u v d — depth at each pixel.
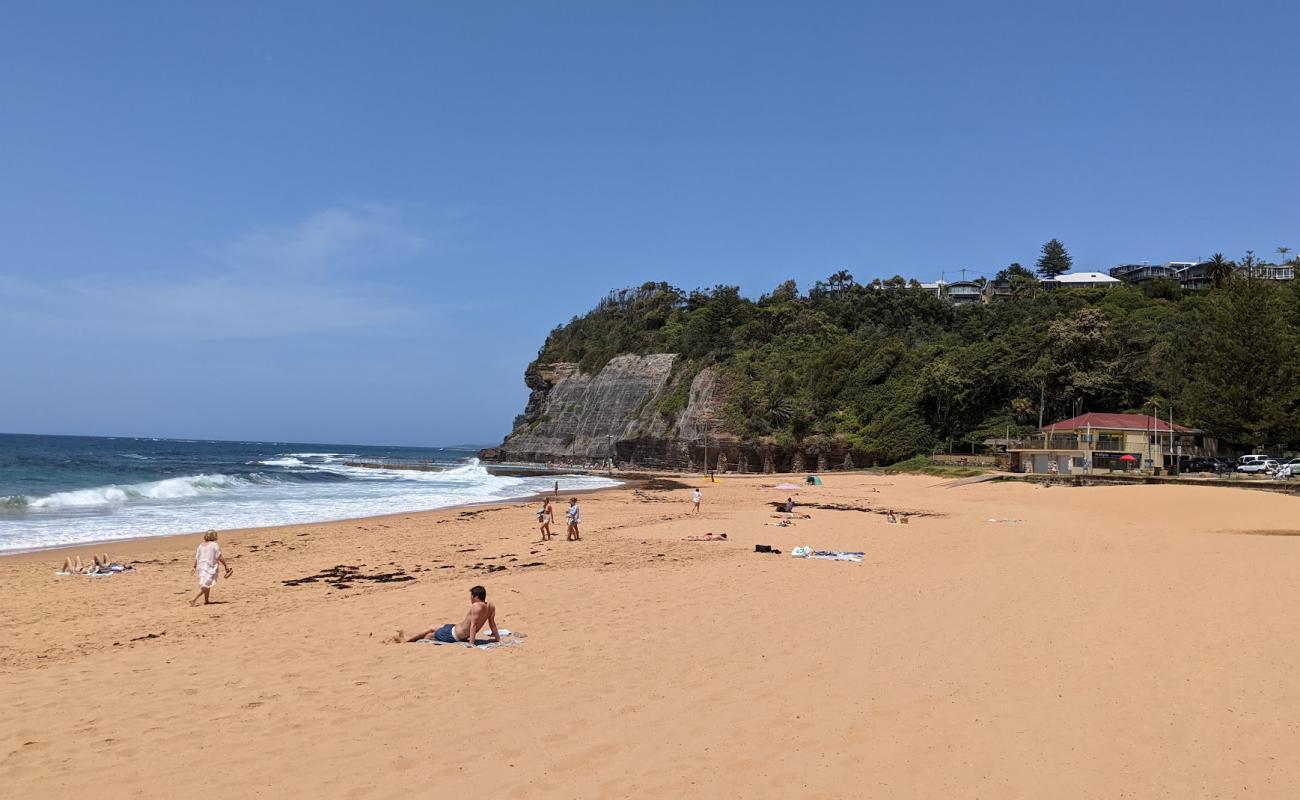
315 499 47.28
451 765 6.66
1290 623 11.13
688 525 30.42
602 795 5.98
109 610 14.71
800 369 109.69
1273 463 56.91
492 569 19.53
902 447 87.50
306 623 13.05
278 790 6.19
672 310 148.62
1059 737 7.04
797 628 11.83
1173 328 90.25
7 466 67.12
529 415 149.25
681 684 8.99
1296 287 76.25
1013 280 147.50
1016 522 32.41
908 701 8.15
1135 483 54.41
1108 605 12.79
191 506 39.53
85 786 6.32
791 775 6.32
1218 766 6.34
